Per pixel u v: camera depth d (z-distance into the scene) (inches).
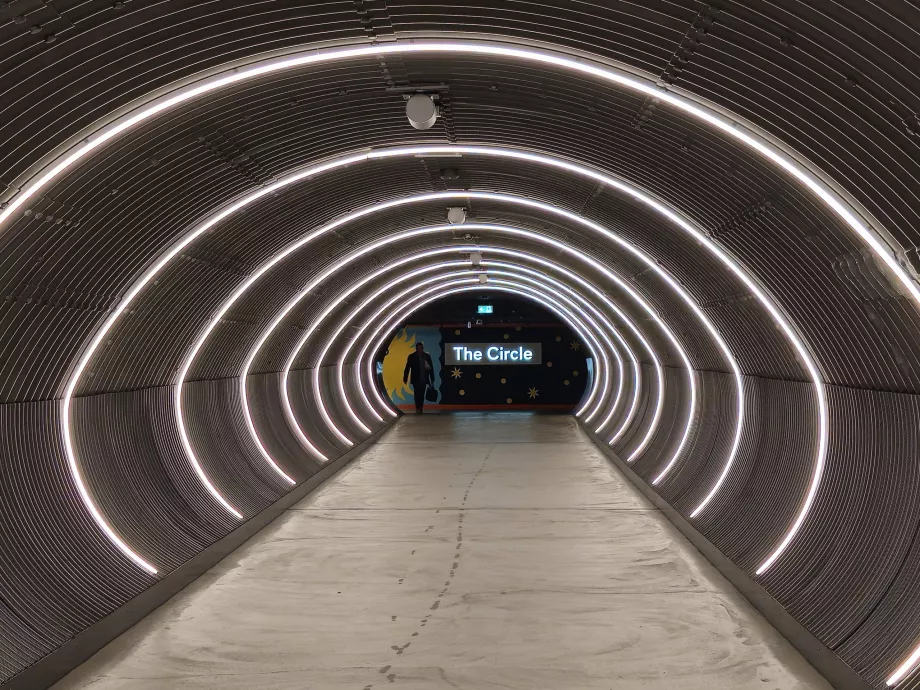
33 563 283.9
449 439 874.1
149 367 404.5
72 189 259.6
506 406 1236.5
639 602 323.3
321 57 251.3
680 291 450.3
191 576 361.4
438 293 1107.3
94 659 273.7
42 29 196.7
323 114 312.8
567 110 305.9
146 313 372.5
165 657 274.4
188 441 447.5
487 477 619.5
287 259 490.9
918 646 217.2
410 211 515.5
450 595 333.4
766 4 190.5
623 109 286.2
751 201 290.4
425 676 254.7
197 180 315.6
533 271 832.9
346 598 332.8
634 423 756.0
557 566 374.0
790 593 295.0
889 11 172.7
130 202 293.1
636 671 257.3
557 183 410.0
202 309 433.4
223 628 301.0
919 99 188.5
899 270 225.0
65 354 316.2
